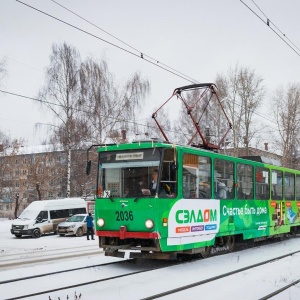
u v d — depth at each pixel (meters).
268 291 9.32
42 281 10.48
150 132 45.53
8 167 57.31
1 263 14.52
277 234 19.11
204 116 44.72
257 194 16.89
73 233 29.47
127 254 12.34
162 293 8.98
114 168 12.55
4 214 77.94
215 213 13.92
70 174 39.00
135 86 38.19
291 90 48.94
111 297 8.74
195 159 13.07
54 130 37.84
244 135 45.00
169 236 11.93
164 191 11.98
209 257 14.49
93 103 36.97
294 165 48.41
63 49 37.00
